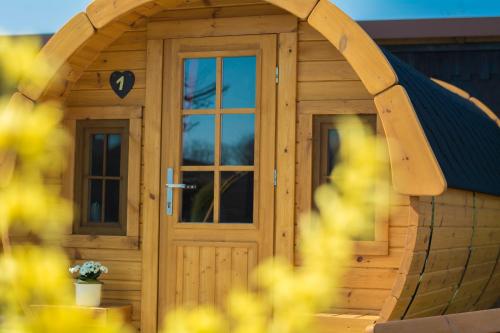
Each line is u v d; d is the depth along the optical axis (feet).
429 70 32.83
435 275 20.26
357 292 21.31
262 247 22.03
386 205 21.16
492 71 32.48
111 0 21.39
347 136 9.41
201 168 22.66
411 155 18.19
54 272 6.73
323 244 9.21
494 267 26.63
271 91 22.24
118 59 23.62
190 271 22.54
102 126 23.84
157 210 22.95
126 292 23.20
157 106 23.17
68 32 21.66
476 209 22.80
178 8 23.04
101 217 23.82
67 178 23.97
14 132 6.70
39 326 6.03
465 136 23.48
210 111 22.66
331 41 19.25
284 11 22.26
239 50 22.50
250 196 22.26
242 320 7.42
